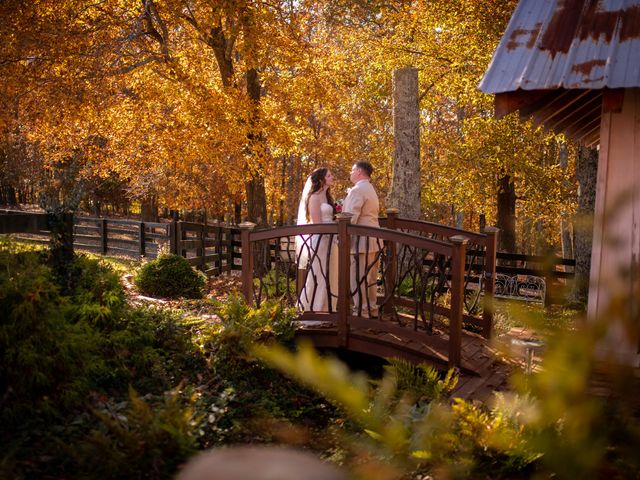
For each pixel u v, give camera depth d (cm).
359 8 1867
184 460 364
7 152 2453
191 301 917
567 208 1812
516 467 275
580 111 673
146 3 1420
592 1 482
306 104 1677
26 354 443
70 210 638
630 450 107
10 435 411
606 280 107
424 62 1773
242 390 548
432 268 609
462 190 2003
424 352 590
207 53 1808
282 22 1527
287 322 630
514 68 454
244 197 2561
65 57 1385
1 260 508
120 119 1733
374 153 2638
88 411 456
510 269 1152
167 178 2377
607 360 104
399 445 121
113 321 591
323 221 721
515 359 138
